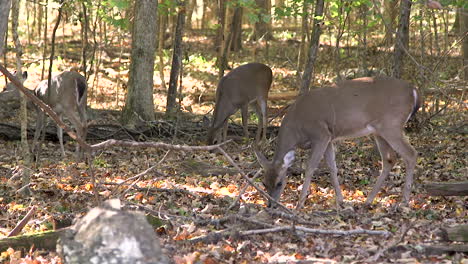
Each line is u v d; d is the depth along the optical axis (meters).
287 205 9.19
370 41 23.38
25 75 14.88
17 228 7.04
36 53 25.88
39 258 6.41
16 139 14.58
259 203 9.29
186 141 14.61
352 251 6.73
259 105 14.29
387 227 7.59
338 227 7.58
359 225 7.72
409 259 6.36
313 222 7.73
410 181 8.82
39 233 6.91
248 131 15.18
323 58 25.16
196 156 13.02
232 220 7.54
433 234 7.19
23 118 9.41
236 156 13.13
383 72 15.22
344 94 8.92
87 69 23.11
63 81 13.02
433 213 8.27
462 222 7.90
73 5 15.14
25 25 34.31
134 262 4.63
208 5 35.88
